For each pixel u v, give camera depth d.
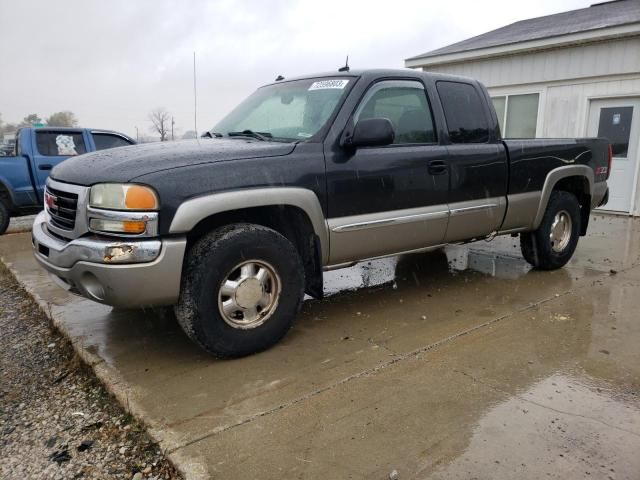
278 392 2.93
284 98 4.18
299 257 3.48
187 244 3.24
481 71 11.38
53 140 8.64
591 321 3.99
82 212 3.02
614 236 7.52
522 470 2.24
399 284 5.08
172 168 2.98
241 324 3.30
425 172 4.05
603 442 2.43
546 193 5.05
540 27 12.16
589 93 9.73
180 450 2.41
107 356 3.41
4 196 8.28
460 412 2.71
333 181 3.55
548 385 2.98
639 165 9.20
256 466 2.29
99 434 2.63
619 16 10.50
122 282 2.87
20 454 2.49
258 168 3.23
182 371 3.20
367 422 2.62
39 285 5.08
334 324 3.99
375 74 3.93
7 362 3.52
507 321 4.01
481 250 6.57
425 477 2.21
